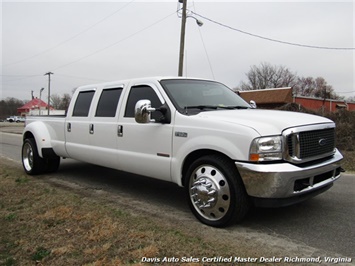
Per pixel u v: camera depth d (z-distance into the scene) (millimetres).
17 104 99938
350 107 45688
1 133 24859
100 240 3375
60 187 5711
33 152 6723
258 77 72125
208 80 5387
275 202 3391
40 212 4285
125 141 4840
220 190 3662
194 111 4246
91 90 5883
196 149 3861
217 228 3738
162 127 4285
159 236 3467
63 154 6355
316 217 4137
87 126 5625
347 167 8227
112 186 5812
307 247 3270
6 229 3729
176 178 4156
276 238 3479
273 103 38219
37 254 3096
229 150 3523
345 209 4473
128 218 4039
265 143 3350
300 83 75938
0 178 6504
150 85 4707
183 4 17266
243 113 4012
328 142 4000
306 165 3551
